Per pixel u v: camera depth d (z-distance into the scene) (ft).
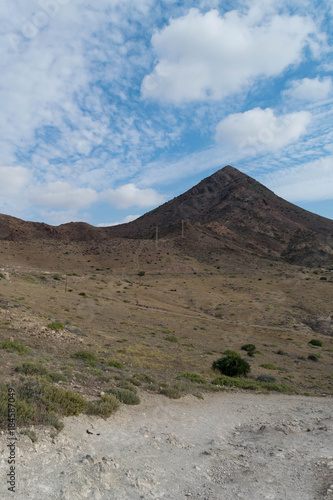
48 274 338.13
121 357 77.25
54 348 67.36
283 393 67.05
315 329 232.12
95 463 18.66
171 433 28.94
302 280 387.96
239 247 650.84
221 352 130.11
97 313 179.83
